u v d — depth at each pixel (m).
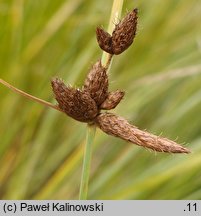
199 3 0.47
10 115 0.42
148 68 0.43
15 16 0.41
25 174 0.41
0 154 0.42
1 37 0.42
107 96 0.30
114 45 0.30
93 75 0.30
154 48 0.45
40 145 0.41
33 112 0.42
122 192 0.38
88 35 0.43
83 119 0.30
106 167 0.41
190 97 0.42
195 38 0.45
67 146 0.42
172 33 0.46
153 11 0.46
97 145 0.41
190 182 0.40
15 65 0.42
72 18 0.43
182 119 0.43
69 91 0.29
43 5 0.43
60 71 0.43
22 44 0.42
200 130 0.43
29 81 0.43
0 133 0.42
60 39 0.43
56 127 0.43
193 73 0.41
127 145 0.42
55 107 0.30
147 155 0.42
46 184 0.40
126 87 0.43
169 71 0.41
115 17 0.31
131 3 0.44
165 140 0.29
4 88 0.42
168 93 0.44
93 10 0.44
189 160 0.38
